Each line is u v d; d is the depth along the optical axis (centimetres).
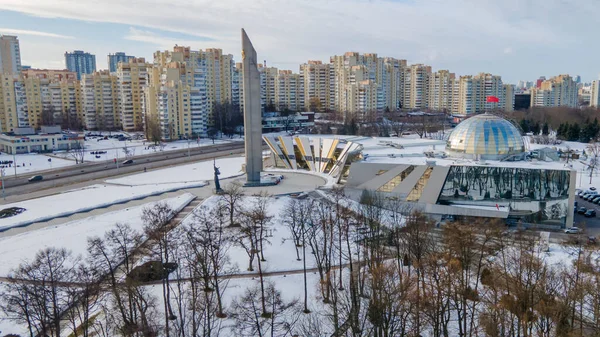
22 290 5819
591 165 15212
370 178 11762
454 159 12300
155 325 5769
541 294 5831
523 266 6550
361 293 6519
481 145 12219
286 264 8050
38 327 5978
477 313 6278
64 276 7038
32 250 8388
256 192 12331
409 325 6278
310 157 15700
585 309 6297
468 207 10638
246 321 5828
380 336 5553
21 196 12556
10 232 9456
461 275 6381
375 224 8775
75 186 13788
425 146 15262
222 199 11381
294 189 12694
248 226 8144
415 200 11275
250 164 13125
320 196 11994
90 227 9681
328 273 6962
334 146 15062
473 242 7325
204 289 6675
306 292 6606
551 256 8025
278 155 16175
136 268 7175
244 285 7238
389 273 6400
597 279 5853
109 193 12631
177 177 14800
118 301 5719
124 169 16300
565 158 16825
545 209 10450
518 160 12244
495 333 5456
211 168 16312
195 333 5338
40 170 16238
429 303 5828
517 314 5612
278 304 6138
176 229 8975
